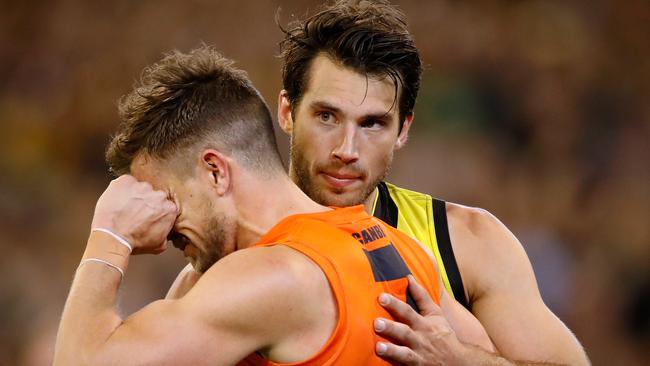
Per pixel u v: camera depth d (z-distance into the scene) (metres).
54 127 36.94
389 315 8.02
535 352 10.24
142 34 39.09
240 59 38.69
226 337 7.55
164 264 29.95
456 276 10.48
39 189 35.12
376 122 9.59
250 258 7.74
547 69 40.34
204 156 8.38
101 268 8.16
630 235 36.62
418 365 8.04
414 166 36.38
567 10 42.00
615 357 33.72
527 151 38.28
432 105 38.12
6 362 28.70
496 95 39.16
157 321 7.60
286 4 39.09
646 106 40.34
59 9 39.22
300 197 8.54
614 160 38.78
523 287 10.58
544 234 35.62
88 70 38.25
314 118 9.55
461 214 10.95
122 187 8.54
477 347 8.66
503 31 41.00
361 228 8.40
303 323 7.63
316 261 7.82
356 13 9.65
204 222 8.46
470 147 37.47
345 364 7.65
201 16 39.38
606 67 41.09
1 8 38.84
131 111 8.68
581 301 34.50
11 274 31.70
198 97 8.47
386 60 9.48
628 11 42.41
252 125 8.48
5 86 37.66
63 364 7.62
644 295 34.91
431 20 40.66
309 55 9.68
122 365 7.45
